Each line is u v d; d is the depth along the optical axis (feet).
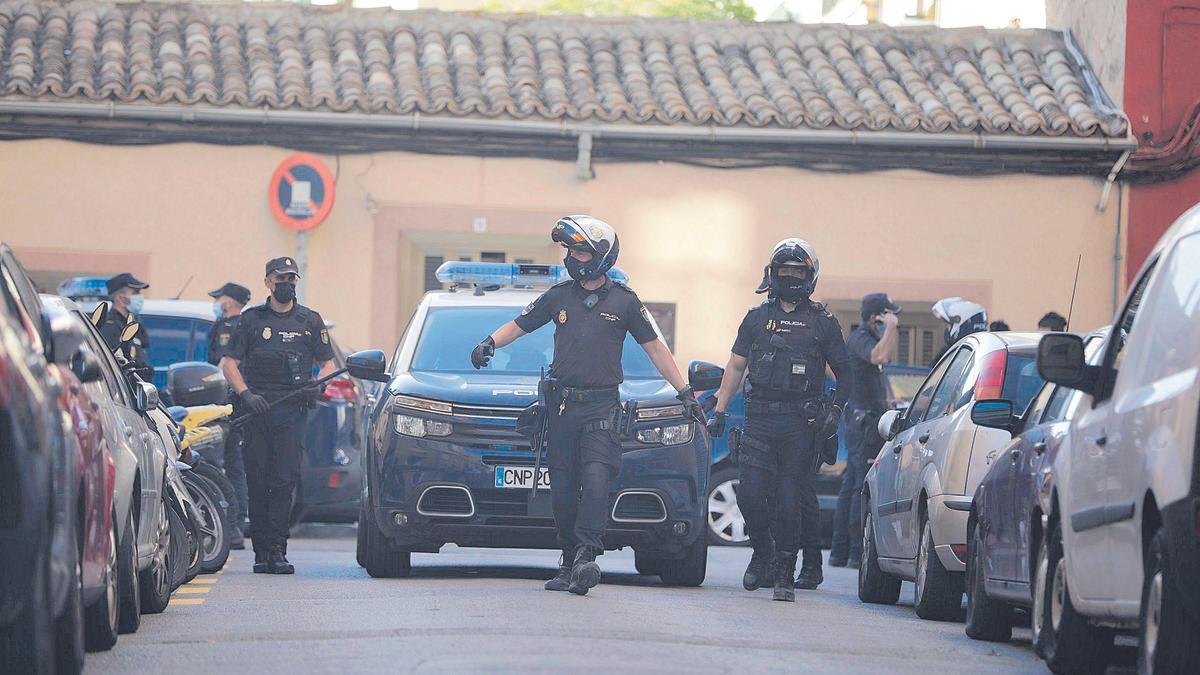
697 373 119.44
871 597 121.60
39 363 59.52
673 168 211.82
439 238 211.20
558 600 99.71
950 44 232.94
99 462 70.85
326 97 205.16
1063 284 215.72
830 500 177.27
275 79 212.43
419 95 207.72
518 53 220.84
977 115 214.48
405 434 114.01
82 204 205.46
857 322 214.69
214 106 203.62
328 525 198.90
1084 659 75.72
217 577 120.88
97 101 202.18
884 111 213.25
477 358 107.14
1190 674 61.46
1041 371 75.66
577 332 106.32
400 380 118.62
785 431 113.60
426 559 146.20
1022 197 215.72
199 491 126.82
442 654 74.18
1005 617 93.25
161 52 214.48
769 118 209.46
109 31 217.56
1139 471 64.54
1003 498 89.66
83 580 67.82
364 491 121.29
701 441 116.16
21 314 61.46
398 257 209.05
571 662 71.51
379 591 106.73
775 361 113.60
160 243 206.08
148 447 90.99
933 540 103.60
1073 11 232.32
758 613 100.68
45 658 56.90
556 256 211.82
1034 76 224.53
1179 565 60.13
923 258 214.69
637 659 73.67
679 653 77.20
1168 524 60.75
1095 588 70.74
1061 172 215.72
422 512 113.39
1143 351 68.85
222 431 139.23
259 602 100.53
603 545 112.88
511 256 212.64
